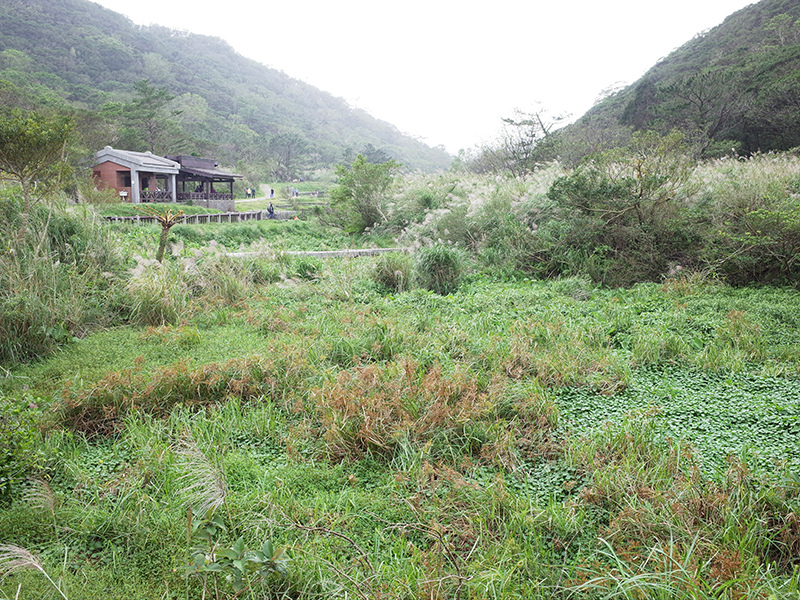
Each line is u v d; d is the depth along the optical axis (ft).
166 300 22.95
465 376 15.05
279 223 76.33
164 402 14.61
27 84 209.87
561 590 8.35
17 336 18.11
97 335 20.44
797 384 16.06
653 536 9.18
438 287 32.60
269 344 18.45
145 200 98.94
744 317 21.54
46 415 13.25
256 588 8.13
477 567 8.57
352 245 58.49
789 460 11.60
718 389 16.11
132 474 11.15
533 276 35.09
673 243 32.71
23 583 8.18
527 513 10.05
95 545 9.36
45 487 10.41
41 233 23.25
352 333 20.45
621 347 20.47
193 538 8.79
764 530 9.11
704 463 11.75
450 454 12.22
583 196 33.53
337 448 12.57
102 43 370.53
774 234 28.04
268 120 440.45
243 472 11.63
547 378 16.81
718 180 36.45
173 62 461.78
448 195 53.16
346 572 8.71
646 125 118.42
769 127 97.76
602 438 12.46
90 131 124.26
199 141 203.82
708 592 7.57
